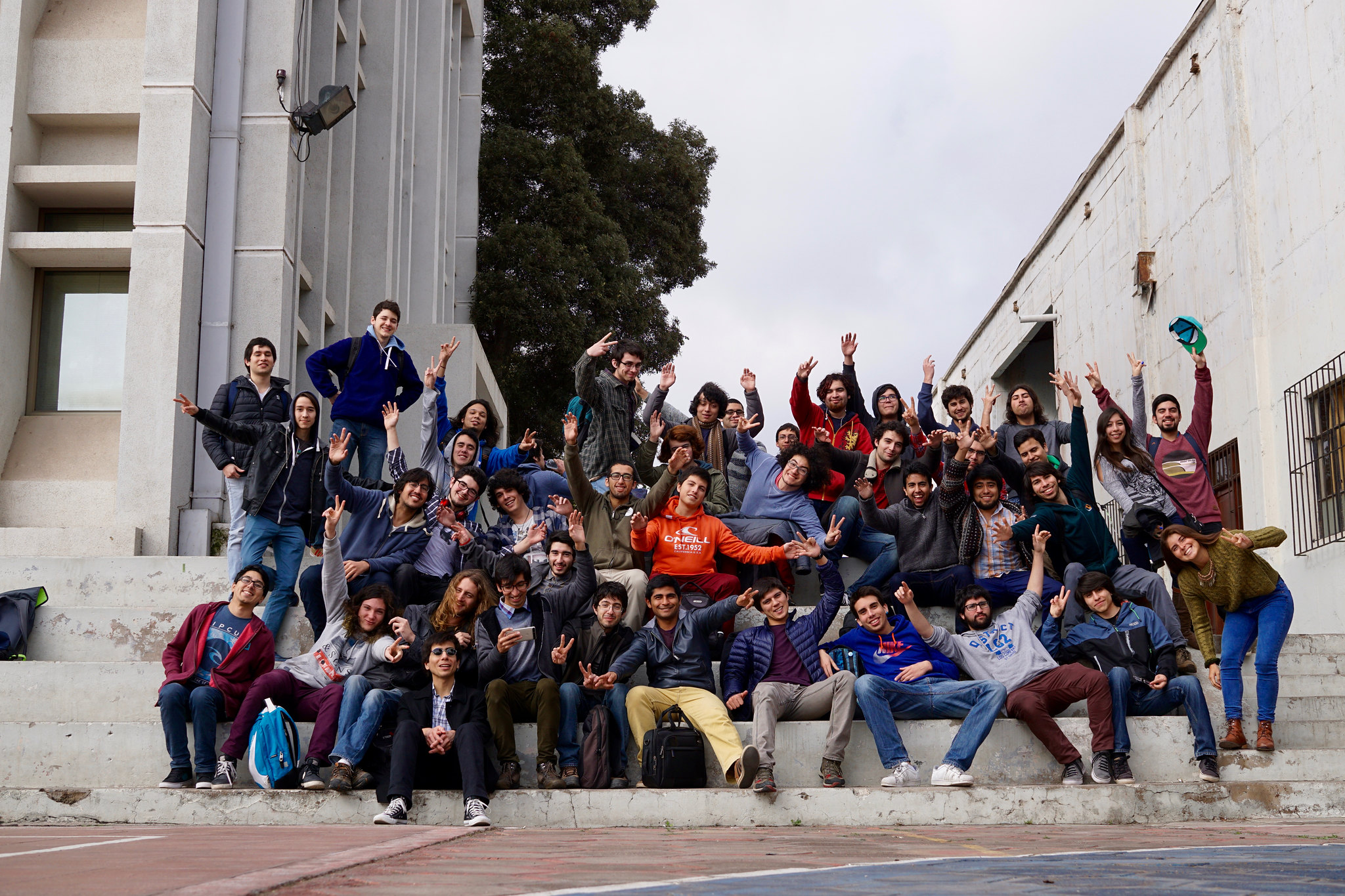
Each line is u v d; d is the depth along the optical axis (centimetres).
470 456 874
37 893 213
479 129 2158
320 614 739
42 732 666
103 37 1053
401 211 1565
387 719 646
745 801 616
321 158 1231
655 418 975
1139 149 1436
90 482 991
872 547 862
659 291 2423
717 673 745
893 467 926
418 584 763
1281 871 278
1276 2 1057
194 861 295
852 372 1032
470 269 2128
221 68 1051
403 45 1591
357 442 892
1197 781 658
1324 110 971
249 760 627
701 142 2589
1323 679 761
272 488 780
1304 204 1011
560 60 2334
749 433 899
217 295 1012
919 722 680
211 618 678
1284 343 1048
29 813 604
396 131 1505
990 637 708
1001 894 222
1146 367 1408
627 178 2500
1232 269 1152
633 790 618
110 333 1062
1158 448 867
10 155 1012
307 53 1162
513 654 676
